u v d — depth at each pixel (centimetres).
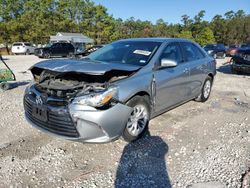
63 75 370
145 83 390
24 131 429
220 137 417
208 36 6272
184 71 501
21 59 2261
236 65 1128
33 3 5125
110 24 5638
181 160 341
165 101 455
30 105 373
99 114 327
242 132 439
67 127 336
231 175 306
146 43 477
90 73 338
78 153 357
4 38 4041
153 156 352
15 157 344
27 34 4166
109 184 289
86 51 596
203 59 595
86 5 5725
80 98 330
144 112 402
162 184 289
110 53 473
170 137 413
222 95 721
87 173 311
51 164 329
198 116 523
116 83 356
